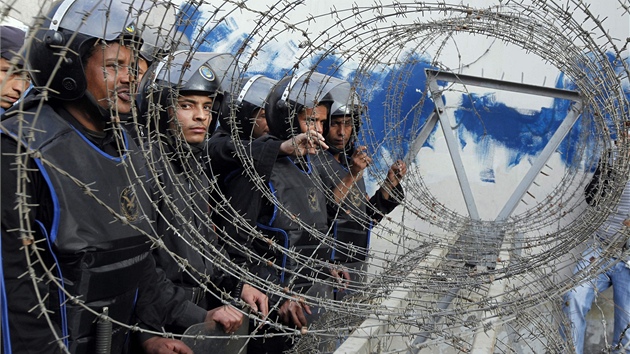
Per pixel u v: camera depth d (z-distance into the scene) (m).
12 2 1.21
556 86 5.46
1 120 1.77
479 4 5.03
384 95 5.47
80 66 1.86
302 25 5.35
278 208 3.05
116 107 1.69
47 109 1.88
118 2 1.92
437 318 2.64
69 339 1.83
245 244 3.13
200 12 5.17
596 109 3.04
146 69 2.39
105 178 1.92
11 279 1.72
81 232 1.82
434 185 5.64
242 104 3.63
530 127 5.52
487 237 4.00
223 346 2.41
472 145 5.59
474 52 5.49
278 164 3.31
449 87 5.56
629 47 5.16
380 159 5.40
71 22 1.85
